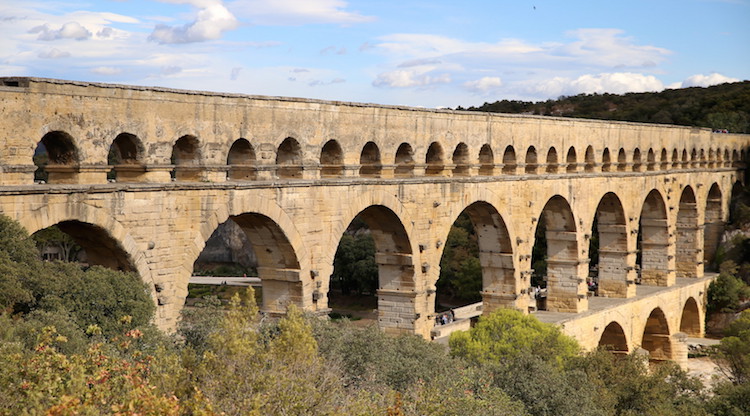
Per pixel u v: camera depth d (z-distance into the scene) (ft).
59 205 133.80
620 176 305.12
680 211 382.83
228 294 395.75
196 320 147.64
